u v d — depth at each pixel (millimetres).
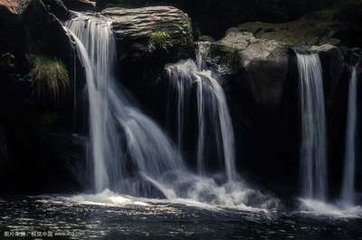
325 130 18719
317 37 21297
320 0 23844
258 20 23625
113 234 11328
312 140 18609
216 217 13797
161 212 13805
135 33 18172
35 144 16547
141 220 12695
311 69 18516
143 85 18094
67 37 16766
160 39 18125
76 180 16250
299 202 17391
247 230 12617
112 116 17438
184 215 13656
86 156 16562
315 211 16703
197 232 11977
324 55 18641
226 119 18016
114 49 17922
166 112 18000
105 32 17844
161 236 11422
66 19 18203
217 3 23594
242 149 18484
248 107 18250
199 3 23578
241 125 18281
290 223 13953
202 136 17766
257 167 18828
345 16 22219
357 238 12625
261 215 14781
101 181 16594
